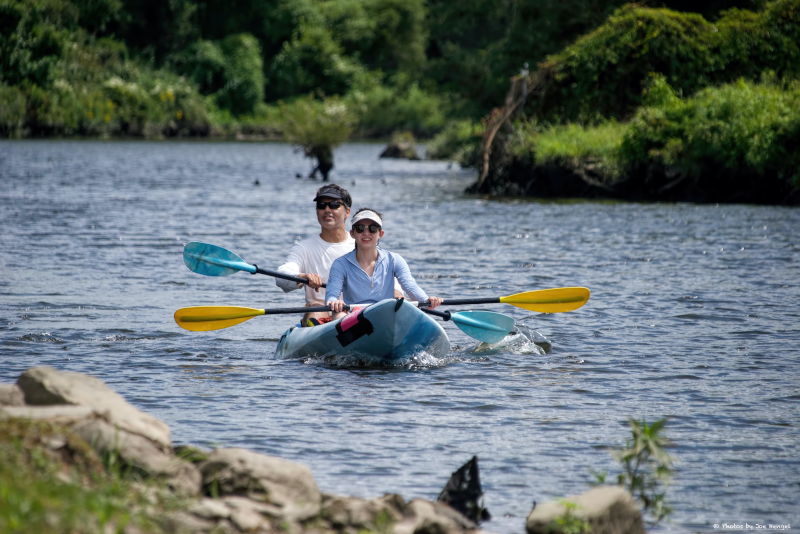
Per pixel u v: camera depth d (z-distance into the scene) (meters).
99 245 50.19
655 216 67.94
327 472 16.42
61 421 13.05
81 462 12.35
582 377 23.92
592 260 45.97
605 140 88.25
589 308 33.81
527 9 132.88
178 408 20.33
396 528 12.89
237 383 22.91
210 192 89.19
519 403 21.27
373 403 21.11
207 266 28.41
